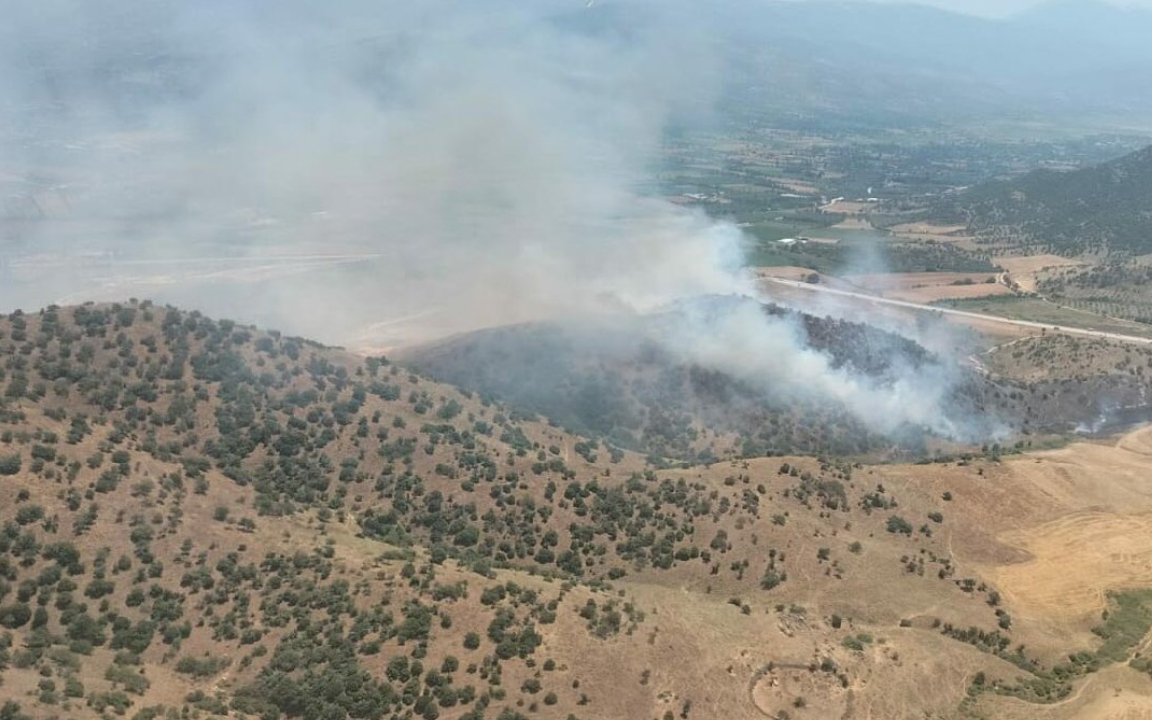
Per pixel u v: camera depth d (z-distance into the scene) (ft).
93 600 307.37
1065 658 371.76
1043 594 417.49
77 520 327.06
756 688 320.50
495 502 419.74
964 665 353.10
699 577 389.39
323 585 330.34
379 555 352.49
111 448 364.99
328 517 387.34
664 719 299.79
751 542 408.87
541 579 356.18
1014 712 332.19
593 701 298.56
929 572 415.64
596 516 418.31
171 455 389.19
